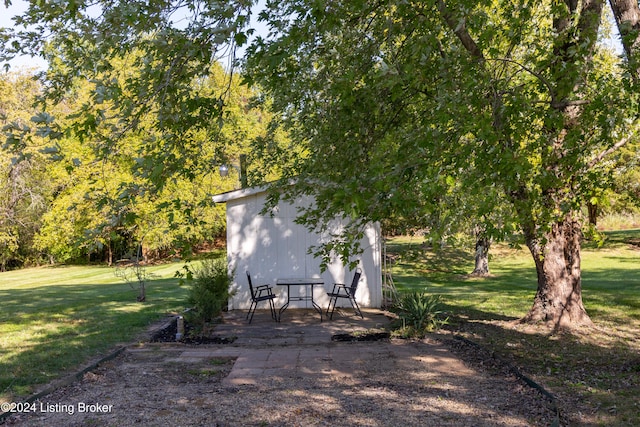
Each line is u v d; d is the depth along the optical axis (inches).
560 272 351.9
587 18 216.7
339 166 232.8
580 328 341.7
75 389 224.7
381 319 421.4
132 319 422.3
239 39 142.3
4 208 1070.4
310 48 238.2
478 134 155.6
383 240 515.2
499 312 438.9
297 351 304.0
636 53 191.9
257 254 495.8
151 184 153.9
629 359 272.1
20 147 125.7
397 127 232.8
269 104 319.0
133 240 992.9
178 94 160.6
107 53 160.1
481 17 204.5
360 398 208.2
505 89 198.8
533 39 275.0
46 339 340.8
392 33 220.4
